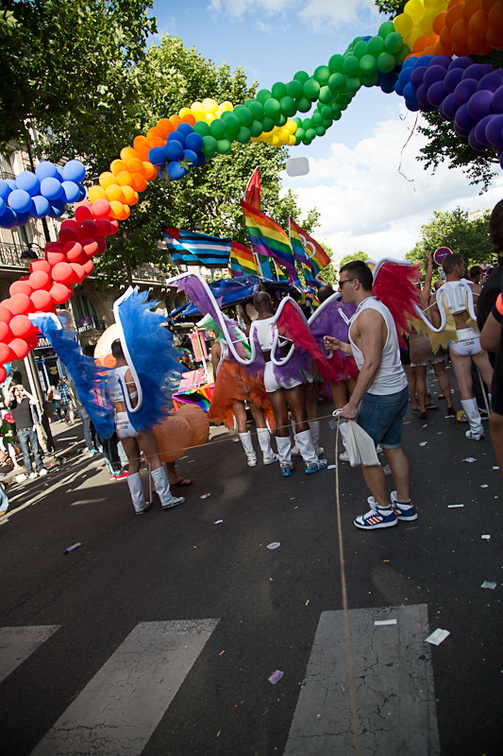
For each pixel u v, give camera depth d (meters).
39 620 3.64
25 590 4.24
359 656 2.46
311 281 10.33
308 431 5.54
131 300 5.33
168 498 5.50
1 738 2.45
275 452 7.08
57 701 2.67
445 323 5.20
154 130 5.49
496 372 1.81
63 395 18.33
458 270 5.16
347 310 5.46
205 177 21.34
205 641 2.89
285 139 5.99
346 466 5.61
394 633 2.56
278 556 3.74
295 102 5.50
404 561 3.24
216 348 6.64
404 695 2.15
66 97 9.37
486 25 3.59
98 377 5.38
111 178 5.51
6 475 10.68
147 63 11.51
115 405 5.37
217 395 6.43
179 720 2.32
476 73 3.84
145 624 3.23
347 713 2.13
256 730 2.16
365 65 4.94
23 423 9.86
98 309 26.11
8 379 10.33
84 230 5.23
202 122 5.55
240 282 10.21
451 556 3.17
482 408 6.32
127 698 2.55
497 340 2.17
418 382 6.88
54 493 7.94
